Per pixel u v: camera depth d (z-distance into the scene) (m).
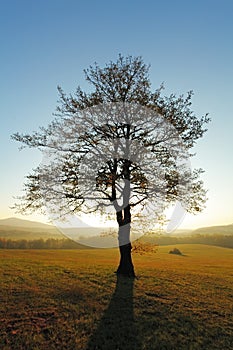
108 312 12.83
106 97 19.38
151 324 11.88
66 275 19.72
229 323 12.52
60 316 12.21
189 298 15.61
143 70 20.55
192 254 54.03
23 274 19.67
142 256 44.19
